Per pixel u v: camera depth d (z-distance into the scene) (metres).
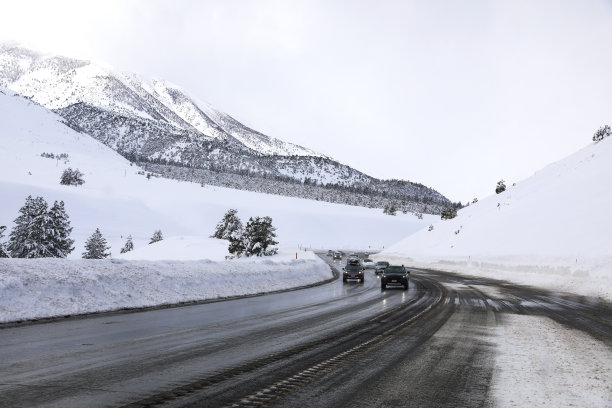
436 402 5.69
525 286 31.03
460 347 9.27
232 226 81.62
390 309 16.22
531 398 5.92
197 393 5.77
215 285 19.86
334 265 65.31
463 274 47.50
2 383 5.96
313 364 7.54
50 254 65.00
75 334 9.66
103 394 5.61
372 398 5.79
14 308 11.33
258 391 5.95
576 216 49.66
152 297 15.66
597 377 7.01
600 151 68.81
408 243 96.88
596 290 25.38
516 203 71.31
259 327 11.41
